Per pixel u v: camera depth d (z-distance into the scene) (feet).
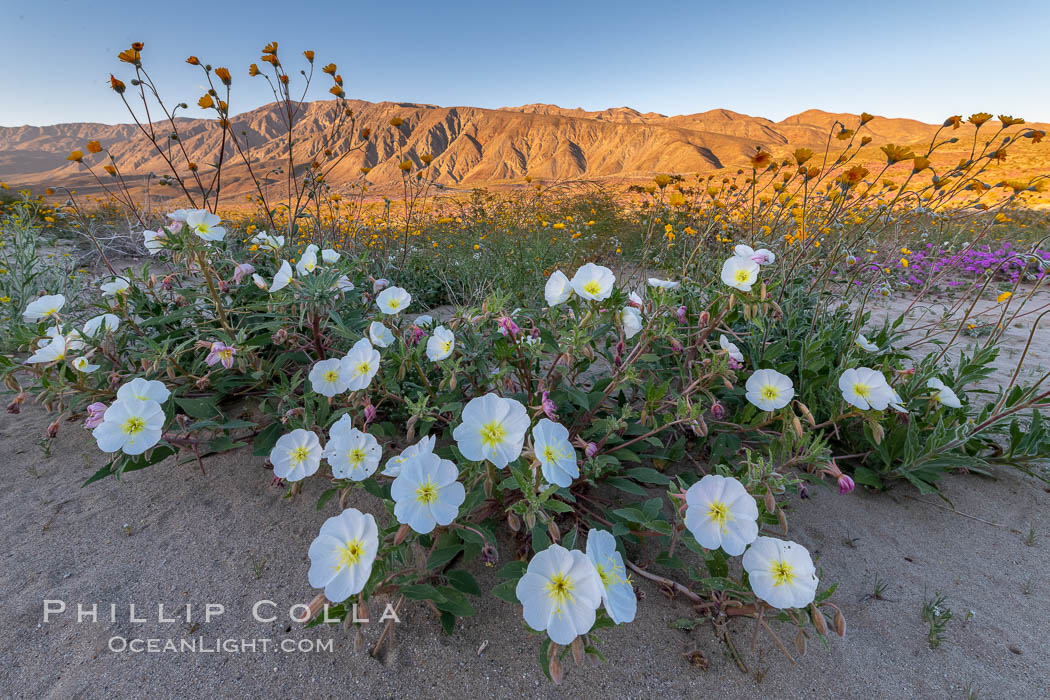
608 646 5.05
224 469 7.51
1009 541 6.53
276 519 6.61
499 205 27.81
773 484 4.66
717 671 4.83
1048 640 5.16
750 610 4.83
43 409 9.11
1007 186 9.41
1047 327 15.93
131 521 6.50
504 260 19.15
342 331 7.51
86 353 6.54
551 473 4.35
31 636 4.96
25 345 7.28
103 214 22.24
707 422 7.94
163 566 5.86
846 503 7.20
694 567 5.98
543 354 6.80
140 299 8.85
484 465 5.11
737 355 6.80
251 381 8.14
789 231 12.62
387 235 19.77
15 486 7.05
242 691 4.57
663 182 13.50
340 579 3.97
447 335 6.36
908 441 7.09
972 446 7.72
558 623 3.64
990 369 8.52
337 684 4.66
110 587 5.56
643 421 6.26
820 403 8.13
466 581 5.27
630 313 6.24
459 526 4.69
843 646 5.08
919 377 8.16
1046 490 7.48
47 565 5.78
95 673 4.66
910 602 5.61
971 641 5.15
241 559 6.00
